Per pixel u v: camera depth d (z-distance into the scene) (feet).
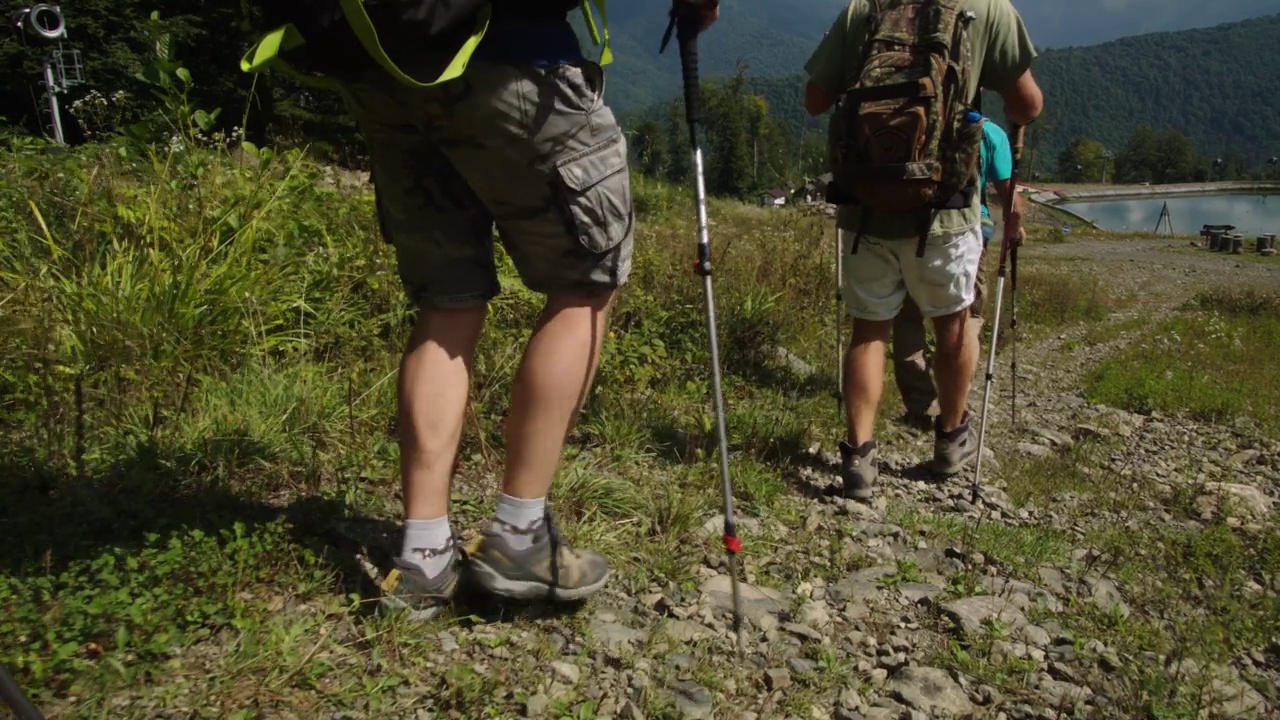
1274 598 11.53
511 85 7.14
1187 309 55.52
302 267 15.47
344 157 25.31
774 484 13.12
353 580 8.58
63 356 11.68
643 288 21.33
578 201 7.56
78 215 14.78
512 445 8.15
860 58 13.16
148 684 6.88
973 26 12.89
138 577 7.61
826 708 8.07
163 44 16.14
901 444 17.39
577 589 8.37
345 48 6.97
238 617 7.59
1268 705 9.17
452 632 8.16
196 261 13.78
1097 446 19.36
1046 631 9.86
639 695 7.64
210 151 17.98
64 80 41.29
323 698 7.04
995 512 14.16
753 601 9.61
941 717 8.16
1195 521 14.82
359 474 10.98
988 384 14.76
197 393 12.07
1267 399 26.48
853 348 13.57
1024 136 14.30
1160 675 9.03
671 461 13.47
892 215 13.12
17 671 6.56
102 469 9.80
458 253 7.95
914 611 10.02
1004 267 14.75
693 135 8.79
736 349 20.15
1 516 8.67
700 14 8.70
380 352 14.66
